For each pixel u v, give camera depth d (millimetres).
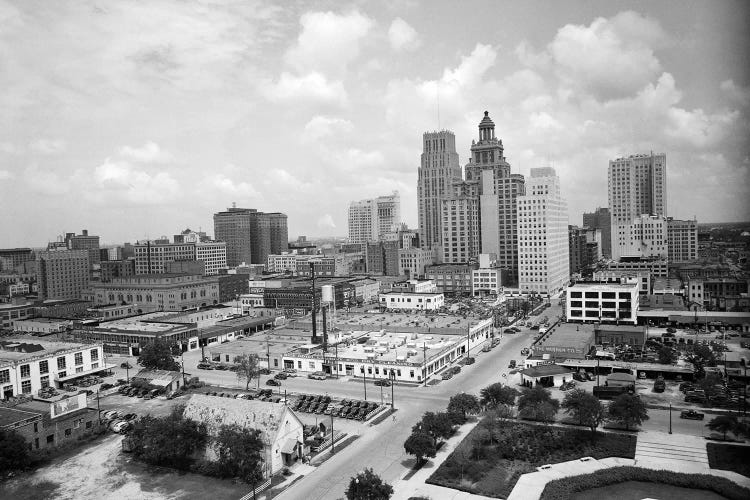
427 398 135375
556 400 114438
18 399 126938
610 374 141125
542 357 162250
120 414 128375
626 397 107500
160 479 94312
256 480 90625
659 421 112625
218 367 176125
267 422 97812
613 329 190125
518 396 125812
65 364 163625
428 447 94125
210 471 95438
